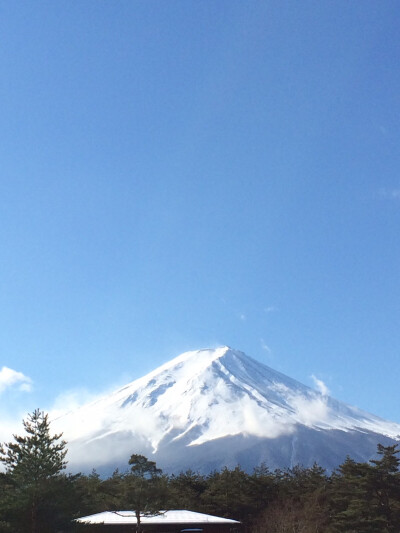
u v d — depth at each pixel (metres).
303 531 75.00
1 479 50.97
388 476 72.50
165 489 68.38
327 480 96.25
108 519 65.38
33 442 51.22
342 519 73.31
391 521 70.94
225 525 66.31
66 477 52.50
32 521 49.22
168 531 64.94
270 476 100.25
